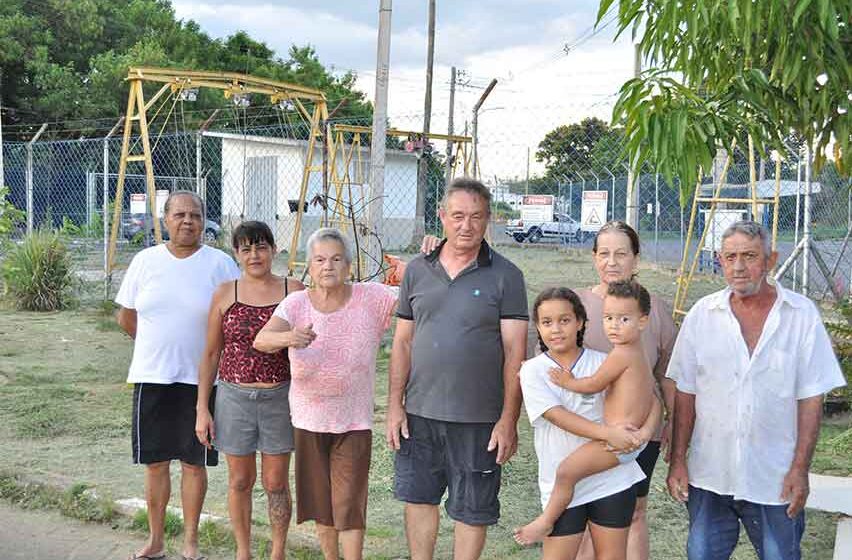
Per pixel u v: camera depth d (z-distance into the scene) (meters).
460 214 4.11
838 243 13.91
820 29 4.03
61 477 6.13
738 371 3.66
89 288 15.66
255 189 26.50
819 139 4.61
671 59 4.46
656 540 5.09
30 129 36.31
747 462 3.65
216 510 5.61
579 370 3.74
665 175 4.22
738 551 4.94
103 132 35.94
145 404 4.82
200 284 4.91
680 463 3.89
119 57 35.75
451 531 5.32
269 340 4.24
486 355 4.17
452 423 4.20
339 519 4.41
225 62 43.59
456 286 4.18
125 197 27.20
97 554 5.04
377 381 9.16
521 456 6.73
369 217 10.09
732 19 3.85
